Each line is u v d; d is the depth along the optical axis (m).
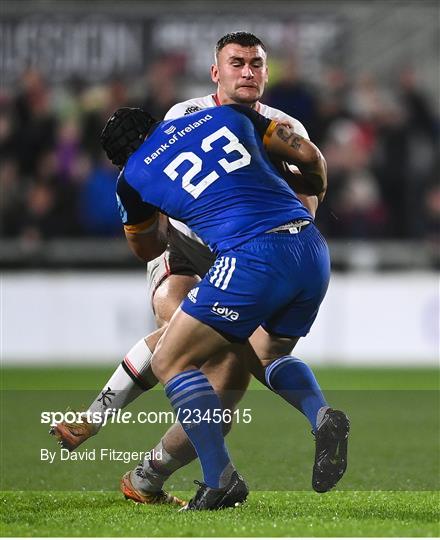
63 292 48.53
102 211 50.25
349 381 40.03
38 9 52.75
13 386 37.56
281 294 16.11
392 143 51.66
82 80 52.72
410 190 51.41
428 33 57.97
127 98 51.56
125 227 17.61
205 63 52.28
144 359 17.98
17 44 52.84
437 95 59.09
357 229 50.09
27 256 49.91
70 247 49.97
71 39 52.62
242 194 16.33
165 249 18.47
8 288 48.56
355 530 14.47
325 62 52.88
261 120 17.20
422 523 15.15
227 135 16.78
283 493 18.77
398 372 43.53
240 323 16.05
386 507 16.94
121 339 48.59
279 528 14.63
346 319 48.00
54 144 51.50
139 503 17.77
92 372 42.28
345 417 16.22
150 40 52.44
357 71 57.34
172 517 15.76
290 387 17.05
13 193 51.19
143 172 16.78
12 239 50.91
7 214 50.94
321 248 16.66
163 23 52.38
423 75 57.88
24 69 52.88
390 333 47.97
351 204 50.12
